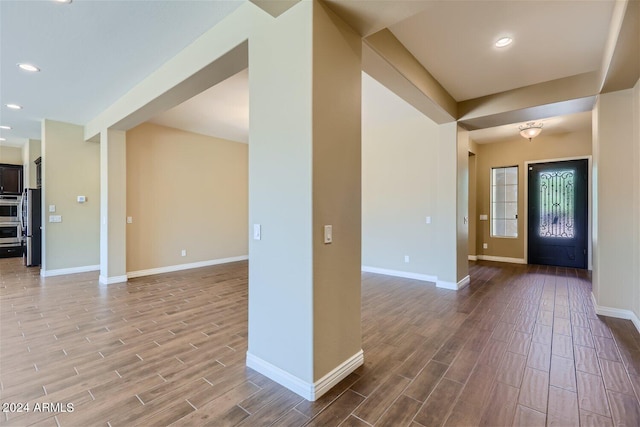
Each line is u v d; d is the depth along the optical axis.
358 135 2.28
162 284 4.82
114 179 4.85
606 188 3.32
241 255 7.22
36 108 4.63
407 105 4.47
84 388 2.03
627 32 2.16
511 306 3.68
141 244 5.47
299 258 1.95
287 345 2.03
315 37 1.89
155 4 2.30
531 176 6.42
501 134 6.09
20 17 2.44
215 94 4.00
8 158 7.34
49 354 2.49
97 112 4.84
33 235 6.14
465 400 1.89
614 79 2.97
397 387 2.03
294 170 1.97
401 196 5.39
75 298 4.04
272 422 1.70
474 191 6.94
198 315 3.41
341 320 2.14
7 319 3.26
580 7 2.30
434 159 5.02
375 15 2.06
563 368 2.26
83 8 2.34
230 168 6.97
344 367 2.15
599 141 3.34
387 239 5.56
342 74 2.12
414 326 3.08
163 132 5.76
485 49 2.91
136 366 2.31
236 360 2.40
